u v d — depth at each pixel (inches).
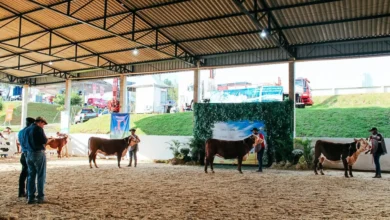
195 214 183.0
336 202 222.2
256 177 360.8
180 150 547.2
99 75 732.0
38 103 1433.3
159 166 487.8
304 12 399.2
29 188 203.9
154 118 828.6
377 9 374.9
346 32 442.0
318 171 431.2
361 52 461.4
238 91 723.4
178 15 446.9
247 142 412.5
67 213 180.9
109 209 192.4
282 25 438.0
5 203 204.1
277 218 176.2
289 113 493.0
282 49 472.4
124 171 404.2
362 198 238.2
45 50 622.8
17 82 821.2
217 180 331.9
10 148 605.6
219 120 540.4
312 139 493.0
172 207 200.5
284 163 478.6
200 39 512.4
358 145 371.9
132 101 1182.9
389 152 441.7
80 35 547.5
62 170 402.3
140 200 221.3
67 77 770.8
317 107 787.4
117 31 514.3
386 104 723.4
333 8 382.6
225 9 417.7
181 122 766.5
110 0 420.2
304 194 253.3
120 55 626.5
